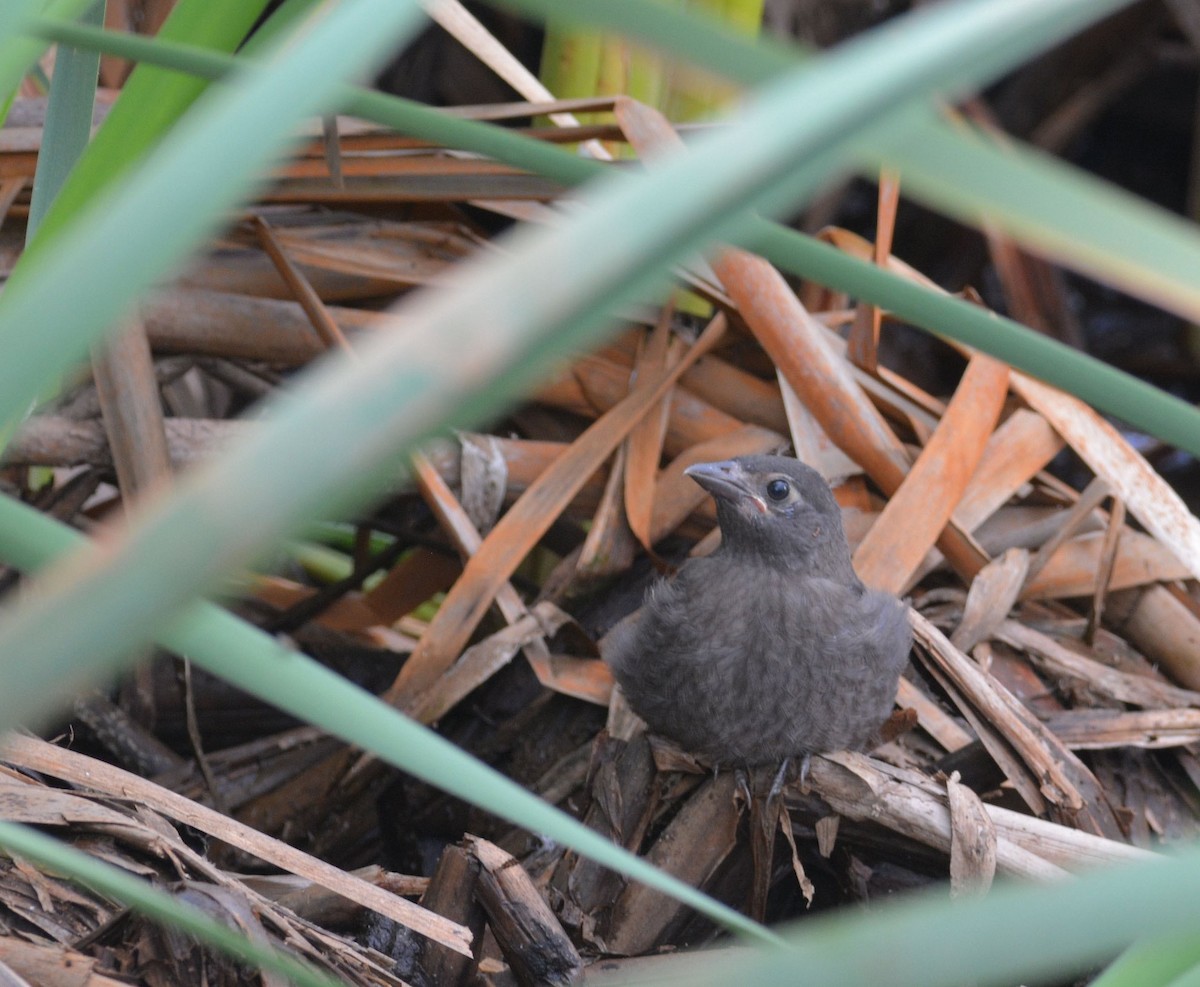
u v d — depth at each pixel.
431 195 5.92
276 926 3.88
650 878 2.28
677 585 5.65
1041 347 2.14
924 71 1.35
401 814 6.46
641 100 7.11
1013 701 5.73
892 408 6.82
